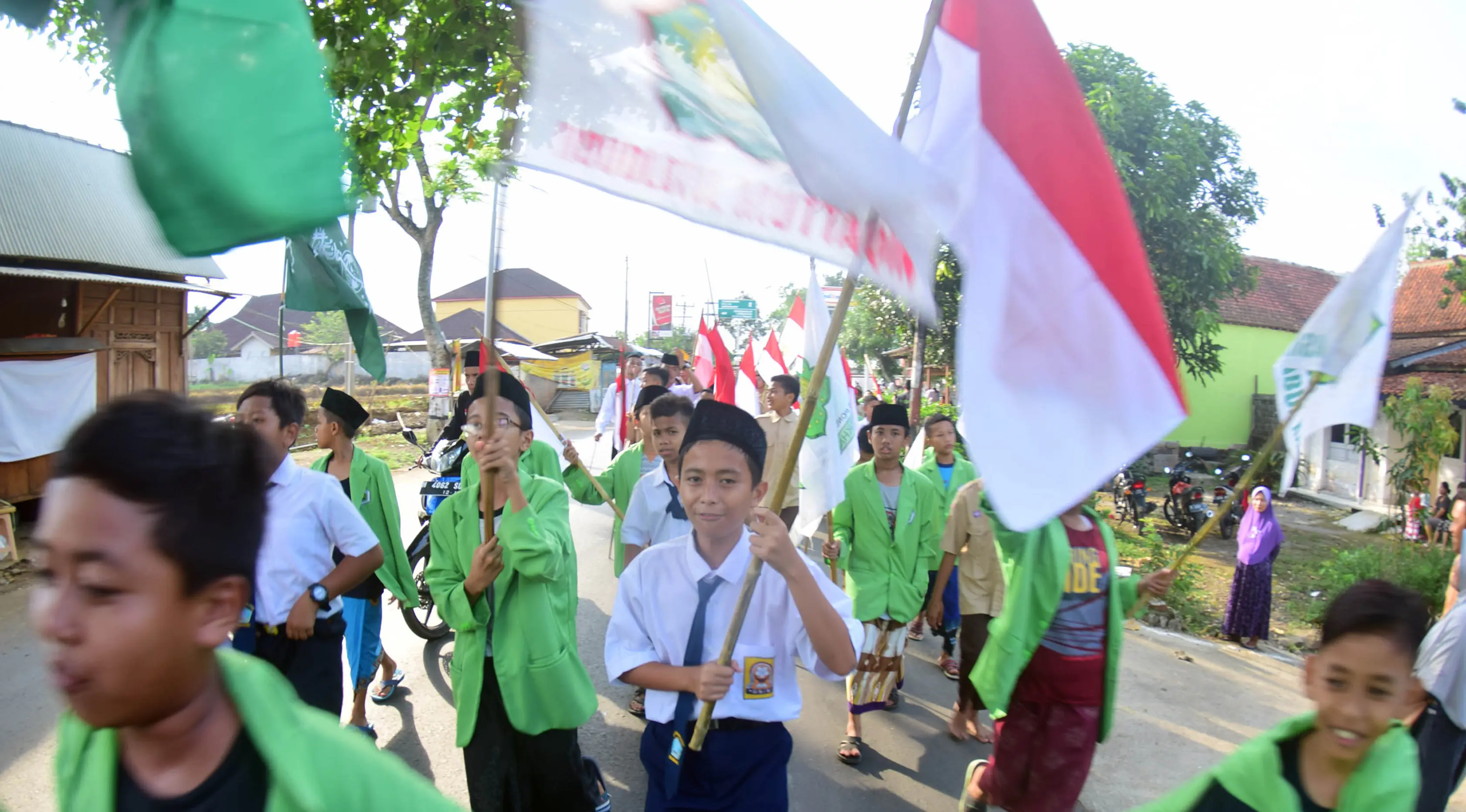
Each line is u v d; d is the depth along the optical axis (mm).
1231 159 14312
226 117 1163
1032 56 1913
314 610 3072
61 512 950
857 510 4625
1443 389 11711
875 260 1663
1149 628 7316
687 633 2369
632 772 4176
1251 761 1813
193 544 966
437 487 6004
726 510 2309
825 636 2129
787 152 1435
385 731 4461
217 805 1042
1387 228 3104
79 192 10828
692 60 1544
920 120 2223
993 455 1750
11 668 5203
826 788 4145
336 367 31281
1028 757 3314
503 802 2955
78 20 2350
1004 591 4562
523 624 2859
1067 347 1849
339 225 3434
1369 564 8836
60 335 9914
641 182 1532
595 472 11477
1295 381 3203
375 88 4203
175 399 1049
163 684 984
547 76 1476
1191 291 14336
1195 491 12609
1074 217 1875
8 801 3715
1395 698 1691
